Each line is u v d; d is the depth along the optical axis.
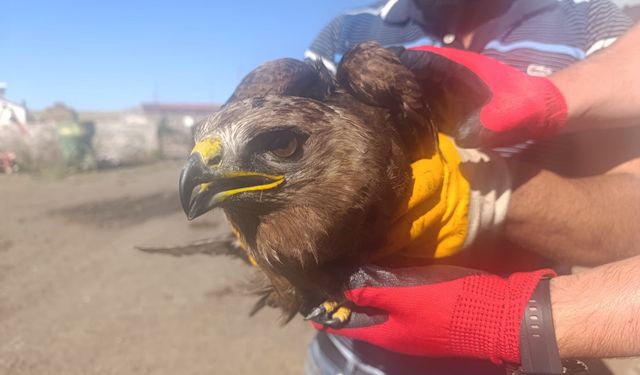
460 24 0.57
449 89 0.44
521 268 0.49
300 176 0.40
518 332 0.35
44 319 1.46
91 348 1.30
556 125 0.40
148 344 1.31
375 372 0.55
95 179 3.96
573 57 0.54
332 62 0.65
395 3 0.61
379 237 0.42
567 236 0.45
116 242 2.17
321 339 0.63
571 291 0.36
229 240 0.56
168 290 1.64
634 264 0.35
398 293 0.39
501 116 0.39
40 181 3.80
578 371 0.43
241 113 0.41
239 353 1.26
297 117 0.40
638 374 0.98
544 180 0.45
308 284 0.43
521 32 0.55
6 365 1.22
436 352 0.40
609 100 0.41
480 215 0.44
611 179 0.47
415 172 0.42
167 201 3.01
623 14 0.55
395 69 0.41
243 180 0.40
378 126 0.41
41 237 2.26
